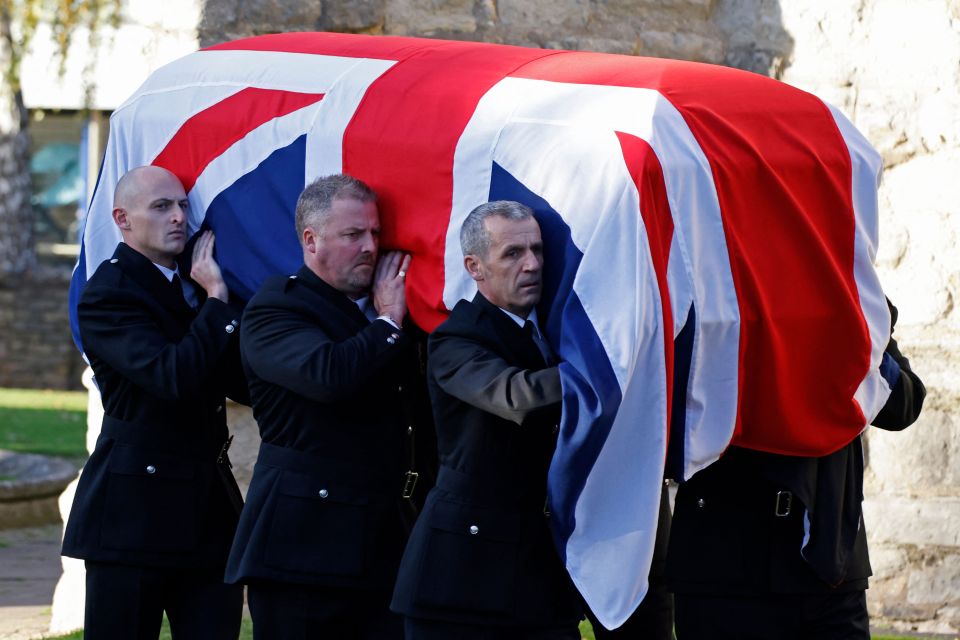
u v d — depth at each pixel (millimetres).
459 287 10812
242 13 17156
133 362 12055
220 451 12867
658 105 10492
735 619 11000
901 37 16766
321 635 11344
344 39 12992
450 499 10469
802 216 10719
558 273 10281
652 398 9914
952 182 16594
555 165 10359
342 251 11242
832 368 10836
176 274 12625
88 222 13328
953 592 16453
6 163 45281
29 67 43000
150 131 12938
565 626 10531
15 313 45188
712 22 17453
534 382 9898
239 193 12172
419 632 10477
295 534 11234
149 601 12648
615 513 10031
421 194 11109
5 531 25859
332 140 11633
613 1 17234
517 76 11359
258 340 11305
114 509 12523
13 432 34656
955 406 16531
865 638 11219
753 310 10422
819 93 17016
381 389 11398
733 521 10969
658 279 9898
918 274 16703
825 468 11117
